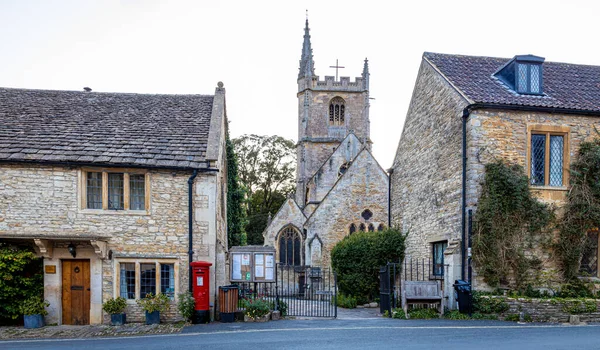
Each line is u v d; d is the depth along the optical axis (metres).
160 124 16.14
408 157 19.64
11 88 18.19
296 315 15.30
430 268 16.98
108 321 13.49
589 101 15.48
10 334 11.72
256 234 55.28
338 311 17.70
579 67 18.17
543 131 14.77
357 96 48.59
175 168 13.80
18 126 15.20
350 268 21.12
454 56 18.12
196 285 13.16
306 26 50.41
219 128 15.80
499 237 13.98
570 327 11.57
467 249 14.34
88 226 13.62
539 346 8.98
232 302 13.44
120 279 13.66
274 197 60.34
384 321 13.27
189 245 13.73
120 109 17.19
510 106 14.41
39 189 13.59
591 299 13.06
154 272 13.75
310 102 48.03
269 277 14.66
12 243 13.27
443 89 16.36
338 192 31.45
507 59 18.34
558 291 14.09
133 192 13.98
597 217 14.30
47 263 13.41
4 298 12.87
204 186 13.95
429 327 11.70
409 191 19.39
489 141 14.47
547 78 16.91
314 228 31.12
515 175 14.20
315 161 47.25
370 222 31.44
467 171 14.58
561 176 14.84
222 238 18.28
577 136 14.89
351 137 40.09
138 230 13.70
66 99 17.72
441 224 16.20
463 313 13.72
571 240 14.41
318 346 9.24
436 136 16.83
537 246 14.33
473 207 14.32
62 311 13.53
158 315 13.23
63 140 14.55
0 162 13.45
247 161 59.28
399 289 18.14
